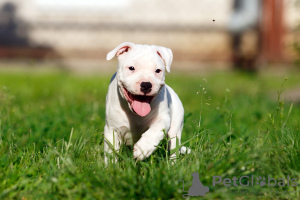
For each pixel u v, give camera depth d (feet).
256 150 11.39
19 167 11.70
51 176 10.62
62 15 64.95
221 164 10.96
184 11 63.72
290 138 12.96
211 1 62.80
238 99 28.04
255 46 61.16
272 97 30.58
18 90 31.65
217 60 61.87
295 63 27.71
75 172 11.18
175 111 13.67
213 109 22.40
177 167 11.23
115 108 12.49
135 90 11.62
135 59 11.98
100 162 11.68
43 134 16.39
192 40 63.57
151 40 64.54
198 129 13.64
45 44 65.16
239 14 60.95
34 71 54.13
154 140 11.82
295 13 56.49
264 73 53.16
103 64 62.49
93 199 9.98
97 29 64.80
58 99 27.94
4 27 65.26
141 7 64.39
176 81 38.70
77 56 64.08
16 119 18.40
